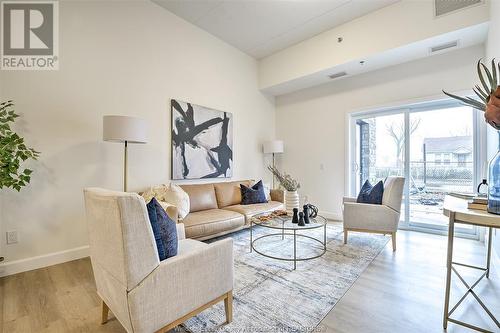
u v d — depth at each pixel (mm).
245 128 4715
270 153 5152
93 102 2734
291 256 2637
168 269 1205
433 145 3613
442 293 1872
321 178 4652
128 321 1118
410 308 1680
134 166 3074
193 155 3738
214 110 4070
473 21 2709
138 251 1108
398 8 3193
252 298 1811
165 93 3412
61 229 2514
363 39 3494
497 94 1226
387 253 2707
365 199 3139
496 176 1323
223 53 4258
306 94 4875
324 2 3229
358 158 4336
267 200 4016
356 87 4184
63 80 2539
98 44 2779
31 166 2346
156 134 3299
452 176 3455
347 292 1894
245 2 3258
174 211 2119
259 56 4836
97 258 1357
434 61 3439
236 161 4543
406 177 3807
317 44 4020
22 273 2252
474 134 3262
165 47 3414
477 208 1468
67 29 2572
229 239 1541
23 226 2307
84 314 1633
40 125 2404
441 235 3414
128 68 3029
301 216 2498
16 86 2297
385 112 4027
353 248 2865
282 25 3768
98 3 2789
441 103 3518
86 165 2678
